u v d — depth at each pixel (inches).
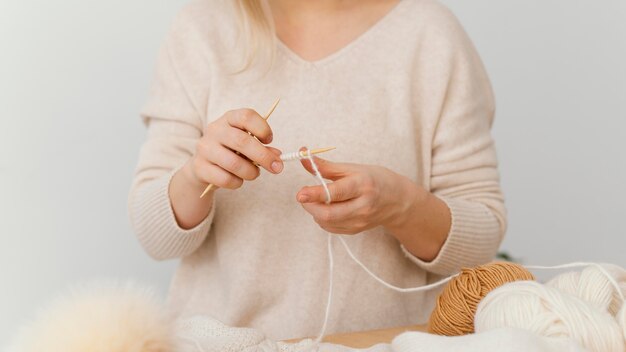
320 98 43.0
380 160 42.6
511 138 80.9
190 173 39.1
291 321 41.9
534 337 24.4
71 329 20.0
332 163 36.0
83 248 67.4
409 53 44.0
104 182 67.8
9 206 65.1
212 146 35.5
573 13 80.4
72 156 66.5
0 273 64.9
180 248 42.2
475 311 30.4
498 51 79.8
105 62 66.9
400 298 43.4
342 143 42.4
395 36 44.5
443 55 44.2
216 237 43.4
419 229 40.0
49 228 66.2
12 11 64.1
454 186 44.1
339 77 43.4
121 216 68.5
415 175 43.3
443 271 42.6
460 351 25.0
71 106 66.2
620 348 25.5
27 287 65.6
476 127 44.7
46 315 20.6
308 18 44.9
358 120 42.7
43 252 66.1
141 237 42.8
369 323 42.5
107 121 67.4
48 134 65.7
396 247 43.4
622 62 80.7
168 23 69.2
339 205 35.4
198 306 43.6
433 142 44.1
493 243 43.1
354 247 42.4
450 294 31.8
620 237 82.4
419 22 44.8
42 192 65.9
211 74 44.1
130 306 20.8
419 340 26.9
